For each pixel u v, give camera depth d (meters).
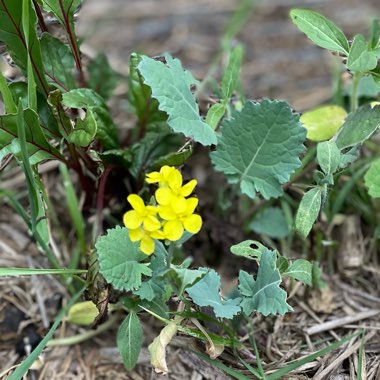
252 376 0.47
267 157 0.47
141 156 0.51
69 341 0.50
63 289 0.52
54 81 0.50
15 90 0.49
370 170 0.49
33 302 0.52
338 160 0.46
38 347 0.46
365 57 0.46
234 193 0.53
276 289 0.44
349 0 0.72
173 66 0.47
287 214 0.52
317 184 0.46
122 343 0.46
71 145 0.49
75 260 0.52
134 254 0.45
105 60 0.55
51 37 0.49
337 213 0.54
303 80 0.65
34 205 0.46
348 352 0.48
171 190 0.42
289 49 0.69
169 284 0.45
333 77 0.62
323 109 0.52
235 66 0.49
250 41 0.69
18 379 0.45
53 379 0.49
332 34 0.47
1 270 0.46
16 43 0.48
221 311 0.44
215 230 0.54
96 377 0.49
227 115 0.51
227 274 0.52
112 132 0.50
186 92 0.46
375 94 0.54
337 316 0.51
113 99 0.59
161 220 0.44
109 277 0.44
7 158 0.48
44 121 0.49
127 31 0.70
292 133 0.46
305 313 0.51
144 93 0.51
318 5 0.72
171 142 0.52
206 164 0.55
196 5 0.74
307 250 0.53
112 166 0.50
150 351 0.45
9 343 0.50
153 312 0.46
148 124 0.52
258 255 0.46
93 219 0.54
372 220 0.54
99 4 0.73
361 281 0.52
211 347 0.46
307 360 0.46
